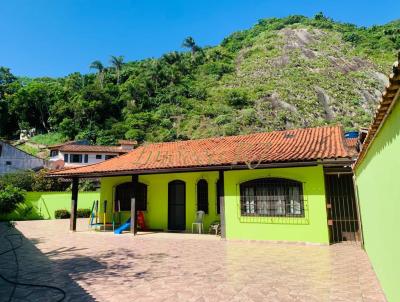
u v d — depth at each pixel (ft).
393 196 12.37
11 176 81.71
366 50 335.26
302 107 236.22
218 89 270.87
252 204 37.22
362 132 21.98
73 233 46.16
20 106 231.50
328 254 27.94
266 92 253.85
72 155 147.13
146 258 27.86
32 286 19.65
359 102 248.73
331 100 249.14
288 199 35.45
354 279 19.93
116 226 51.31
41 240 39.22
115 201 52.42
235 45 391.86
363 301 15.97
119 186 52.80
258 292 17.83
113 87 253.24
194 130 201.36
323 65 307.17
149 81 261.65
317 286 18.71
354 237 34.06
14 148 128.77
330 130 45.39
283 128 210.18
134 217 43.24
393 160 11.88
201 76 304.71
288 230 34.71
